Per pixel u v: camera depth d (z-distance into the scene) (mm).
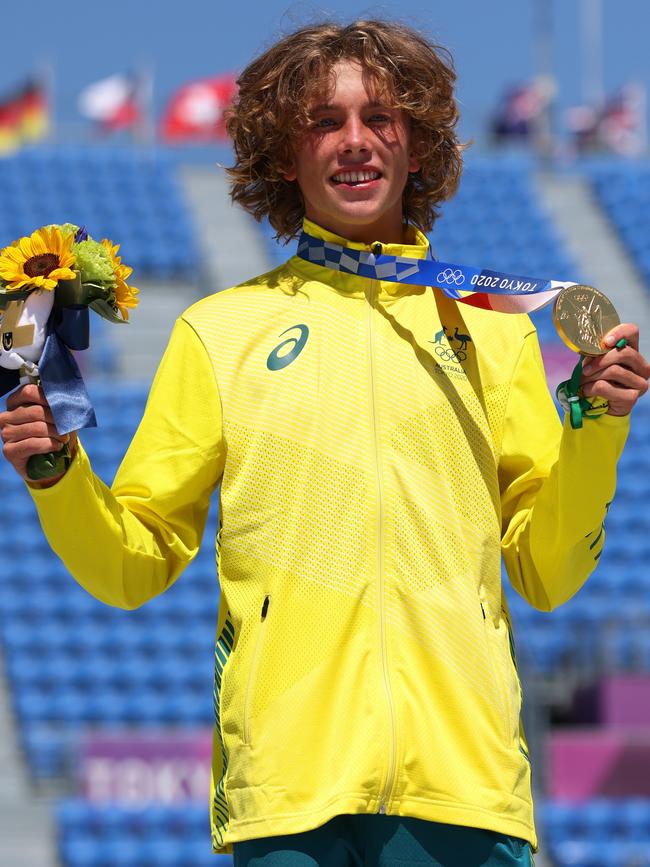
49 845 12062
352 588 3062
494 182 26406
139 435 3385
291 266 3492
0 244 23844
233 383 3285
